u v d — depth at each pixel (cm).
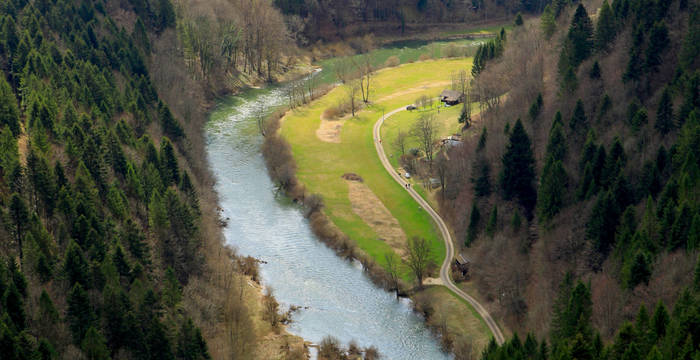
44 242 11900
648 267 11481
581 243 13400
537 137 16850
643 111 15075
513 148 15300
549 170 14725
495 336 12656
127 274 12062
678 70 15725
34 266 11419
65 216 12631
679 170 13625
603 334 11050
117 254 12019
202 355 10900
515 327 12762
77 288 10719
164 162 15975
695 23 16188
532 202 15388
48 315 10488
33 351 9731
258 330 12838
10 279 10794
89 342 10275
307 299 14050
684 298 10212
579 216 13850
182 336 10944
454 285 14288
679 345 9469
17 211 11931
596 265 12975
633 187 13962
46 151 14138
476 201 15888
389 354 12381
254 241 16150
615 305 11456
